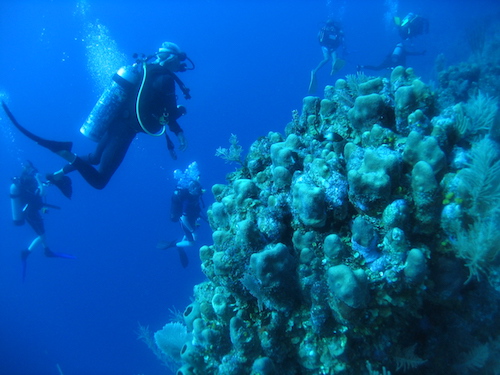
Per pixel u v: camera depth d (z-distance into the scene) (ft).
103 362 82.43
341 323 6.48
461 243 6.07
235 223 8.28
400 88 7.82
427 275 6.54
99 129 15.67
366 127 8.35
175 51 16.70
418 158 6.67
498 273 5.98
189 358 8.67
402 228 6.41
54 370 86.38
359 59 144.97
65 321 105.50
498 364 7.34
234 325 7.35
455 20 120.16
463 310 7.36
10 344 101.24
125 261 120.37
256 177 9.26
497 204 5.69
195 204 32.86
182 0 250.78
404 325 7.11
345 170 7.65
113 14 256.93
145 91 14.78
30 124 226.17
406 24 47.06
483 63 34.76
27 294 122.72
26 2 174.19
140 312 92.53
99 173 15.85
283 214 7.87
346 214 7.06
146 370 64.34
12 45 208.03
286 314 7.25
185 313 10.70
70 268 125.80
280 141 10.89
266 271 6.54
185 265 40.27
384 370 6.41
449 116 7.46
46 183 16.80
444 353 7.44
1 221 161.48
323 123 9.95
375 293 6.20
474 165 5.90
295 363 7.52
